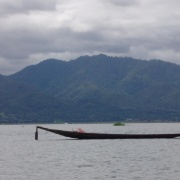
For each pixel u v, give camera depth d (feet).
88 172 233.96
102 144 420.77
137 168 247.29
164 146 392.47
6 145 440.86
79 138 437.58
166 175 222.28
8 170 245.24
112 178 214.90
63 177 219.20
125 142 442.09
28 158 309.01
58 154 333.83
